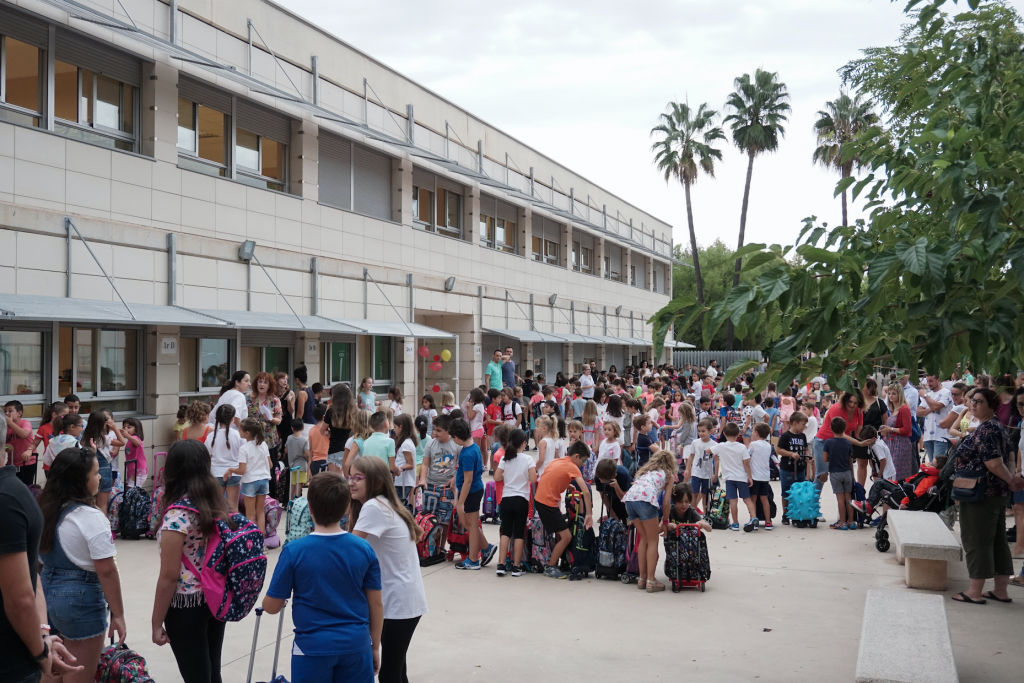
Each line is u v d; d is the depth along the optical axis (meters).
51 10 11.70
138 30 11.87
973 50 5.45
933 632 5.46
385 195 20.73
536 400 21.66
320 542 4.09
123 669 4.43
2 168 10.97
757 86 54.06
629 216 42.97
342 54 18.75
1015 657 6.29
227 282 14.96
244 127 15.97
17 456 10.08
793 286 3.57
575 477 9.05
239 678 5.95
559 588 8.66
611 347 40.22
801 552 10.37
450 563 9.82
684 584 8.53
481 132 26.36
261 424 10.18
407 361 21.20
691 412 14.45
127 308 11.64
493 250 26.91
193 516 4.50
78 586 4.50
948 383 14.81
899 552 8.43
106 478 10.21
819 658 6.45
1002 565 7.79
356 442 10.44
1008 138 4.79
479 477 9.49
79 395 12.25
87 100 12.60
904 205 5.13
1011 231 3.92
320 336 17.88
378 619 4.24
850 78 17.20
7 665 3.29
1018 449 9.40
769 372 3.77
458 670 6.20
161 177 13.60
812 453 14.70
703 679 6.00
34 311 10.02
